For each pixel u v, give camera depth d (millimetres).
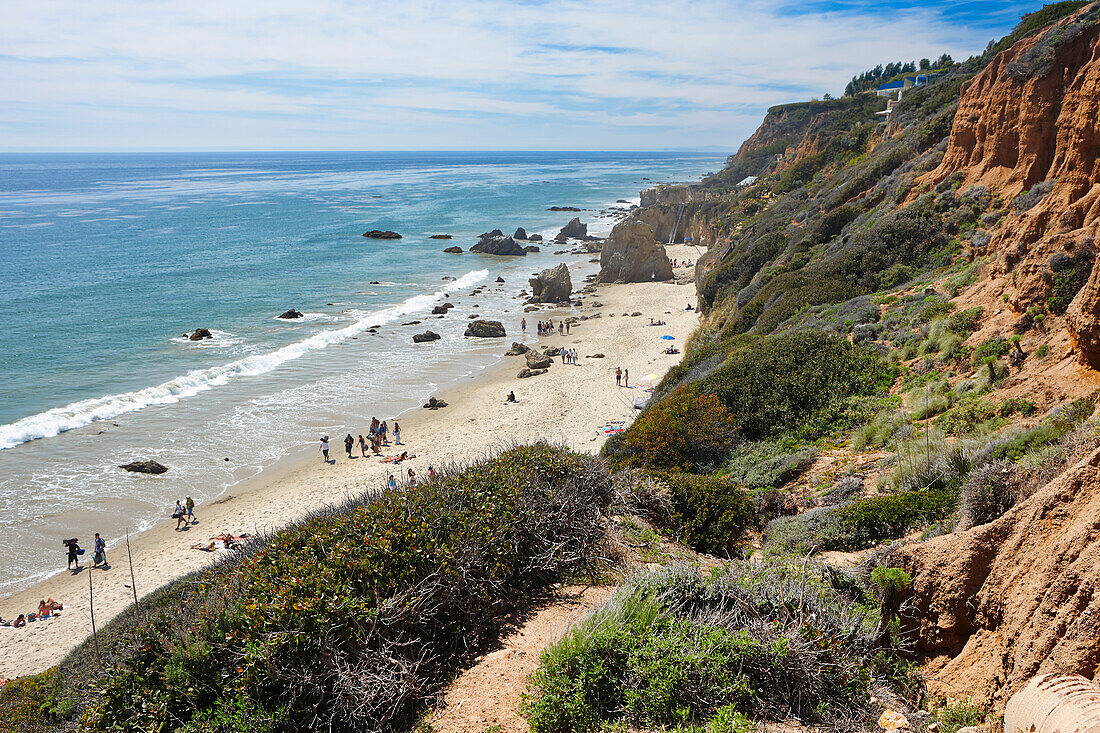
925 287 20719
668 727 5094
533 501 8609
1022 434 10258
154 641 6129
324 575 6352
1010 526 5578
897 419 14609
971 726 4707
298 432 32438
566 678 5449
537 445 10891
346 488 26062
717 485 11367
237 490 26594
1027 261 14727
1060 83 20484
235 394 37000
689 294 63031
